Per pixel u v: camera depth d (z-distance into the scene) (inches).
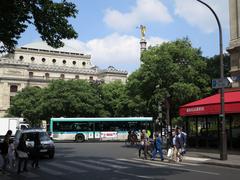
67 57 4997.5
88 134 1920.5
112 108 2888.8
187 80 1387.8
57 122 1915.6
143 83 1397.6
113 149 1312.7
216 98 1035.9
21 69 4515.3
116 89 2955.2
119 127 1948.8
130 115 2534.5
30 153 823.7
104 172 645.3
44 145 922.7
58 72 4793.3
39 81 4616.1
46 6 608.1
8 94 4407.0
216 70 1953.7
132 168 711.1
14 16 585.0
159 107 1321.4
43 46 4896.7
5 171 670.5
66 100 2566.4
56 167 739.4
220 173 622.2
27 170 681.6
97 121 1941.4
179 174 608.4
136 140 1595.7
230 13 1154.0
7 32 609.3
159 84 1362.0
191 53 1405.0
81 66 5088.6
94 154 1084.5
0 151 665.0
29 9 599.8
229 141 1019.9
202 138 1138.0
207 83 1480.1
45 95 2659.9
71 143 1797.5
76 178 567.8
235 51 1114.7
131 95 1665.8
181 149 866.1
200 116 1152.2
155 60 1358.3
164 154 1051.9
